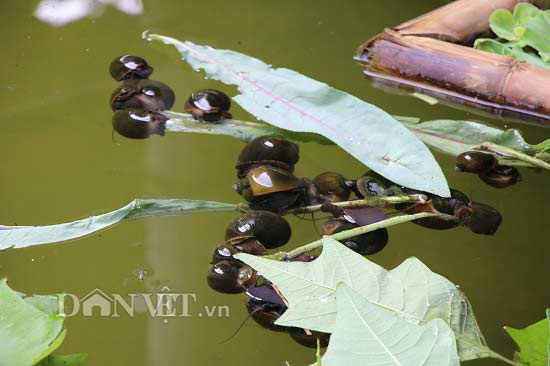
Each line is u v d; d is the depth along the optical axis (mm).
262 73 1949
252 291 1792
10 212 1863
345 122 1891
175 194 1878
